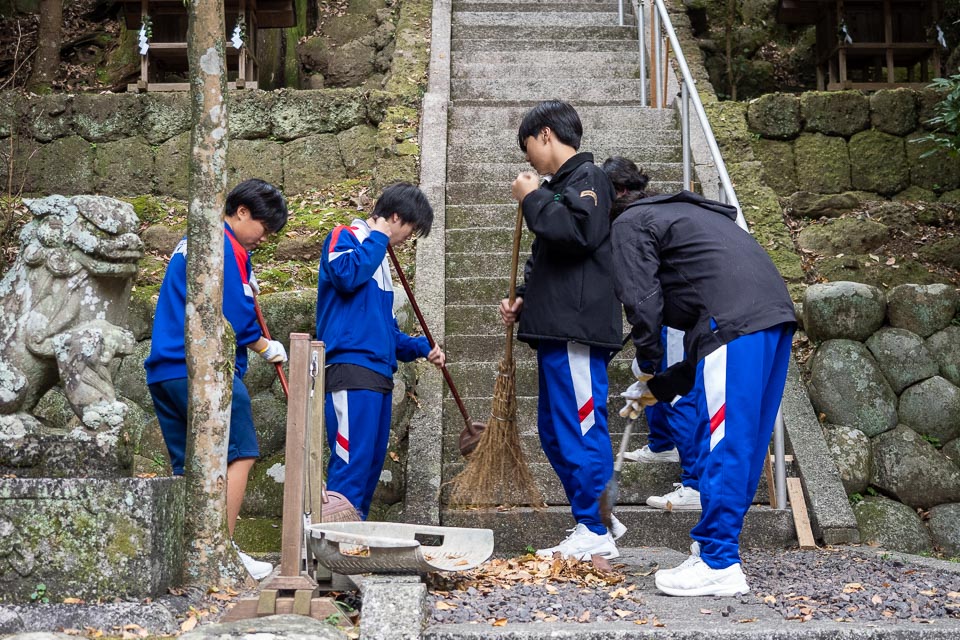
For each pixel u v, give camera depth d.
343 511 3.47
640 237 3.12
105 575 2.69
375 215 3.90
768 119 6.89
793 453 4.56
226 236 3.44
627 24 8.51
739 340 2.98
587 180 3.55
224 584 3.03
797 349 5.21
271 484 4.41
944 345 4.95
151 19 7.59
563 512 4.17
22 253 3.07
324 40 9.35
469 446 4.03
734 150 6.62
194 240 3.10
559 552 3.54
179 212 6.59
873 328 5.00
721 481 2.98
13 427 2.91
